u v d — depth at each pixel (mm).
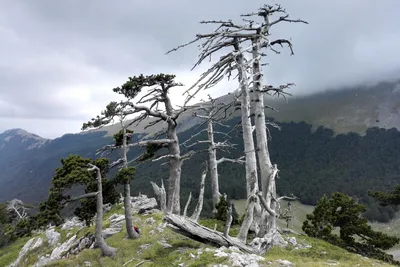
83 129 26453
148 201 40531
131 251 23125
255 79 23641
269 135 25188
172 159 31047
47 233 40188
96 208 26391
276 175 23906
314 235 33219
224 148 39281
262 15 23625
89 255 23797
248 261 16812
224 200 34844
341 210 36000
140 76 27562
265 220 22812
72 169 24172
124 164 26797
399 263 31609
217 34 22375
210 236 20766
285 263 16906
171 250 22109
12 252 47375
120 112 27047
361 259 20516
